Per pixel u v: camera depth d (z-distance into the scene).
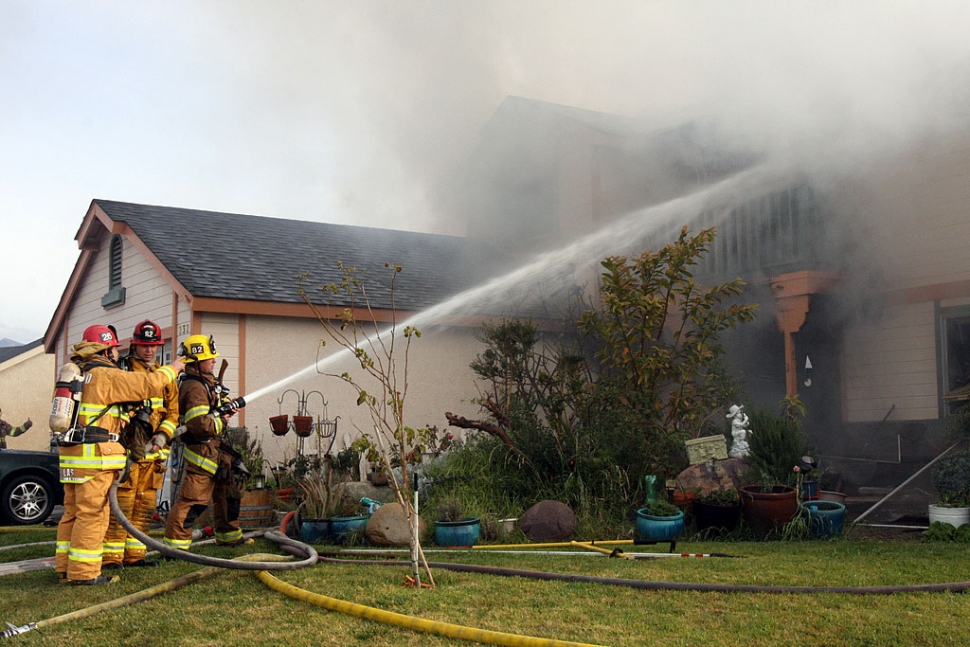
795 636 3.81
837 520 7.55
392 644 3.84
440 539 7.32
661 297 10.42
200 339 6.84
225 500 7.19
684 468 9.06
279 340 11.41
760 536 7.60
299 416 10.15
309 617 4.38
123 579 5.72
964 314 10.40
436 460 9.17
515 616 4.27
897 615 4.16
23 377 22.62
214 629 4.16
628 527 8.03
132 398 5.81
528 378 10.55
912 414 10.89
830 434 11.70
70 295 15.59
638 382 9.60
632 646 3.67
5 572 6.14
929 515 7.73
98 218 13.84
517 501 8.53
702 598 4.65
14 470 10.51
